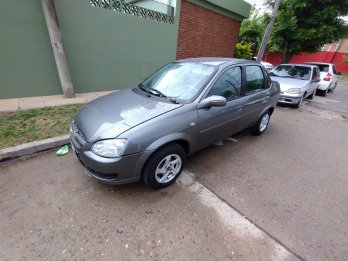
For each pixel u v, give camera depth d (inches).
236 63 132.3
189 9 287.9
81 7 201.5
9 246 73.0
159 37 270.2
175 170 107.3
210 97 106.5
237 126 143.4
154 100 109.9
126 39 242.1
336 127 227.1
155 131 90.4
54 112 172.4
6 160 116.6
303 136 193.0
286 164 139.6
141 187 105.0
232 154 146.2
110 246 75.6
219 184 112.7
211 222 88.4
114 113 99.3
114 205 92.8
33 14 181.6
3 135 132.9
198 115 106.4
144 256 73.1
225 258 74.4
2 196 93.3
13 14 173.0
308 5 406.9
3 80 185.0
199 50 332.2
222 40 363.9
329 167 140.7
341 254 79.1
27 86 197.9
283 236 84.7
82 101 203.5
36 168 113.0
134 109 100.7
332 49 1002.1
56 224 82.1
